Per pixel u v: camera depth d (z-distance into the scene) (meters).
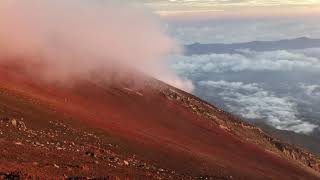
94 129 44.75
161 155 44.09
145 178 29.20
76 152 32.25
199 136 62.09
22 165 23.25
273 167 62.38
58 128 39.69
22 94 47.31
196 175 40.12
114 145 41.22
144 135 50.59
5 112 38.41
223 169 47.09
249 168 54.97
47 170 23.64
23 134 33.00
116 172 28.50
